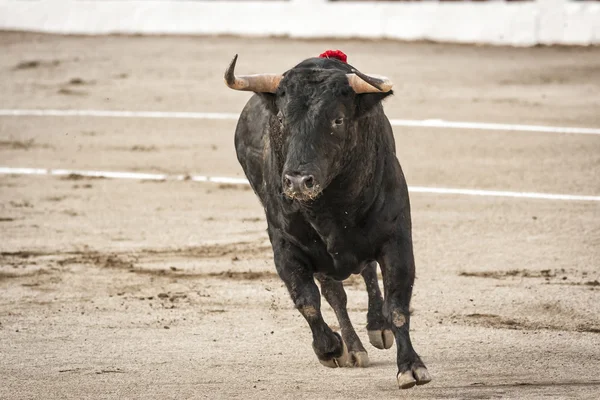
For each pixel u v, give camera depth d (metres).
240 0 77.50
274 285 28.73
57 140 49.25
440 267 30.17
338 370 21.16
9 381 20.38
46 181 42.56
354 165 17.86
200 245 33.25
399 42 72.12
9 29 78.69
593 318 24.98
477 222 35.28
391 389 19.25
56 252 32.72
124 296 27.89
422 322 24.91
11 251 32.88
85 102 56.75
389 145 19.00
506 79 59.69
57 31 78.31
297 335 24.09
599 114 51.22
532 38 70.75
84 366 21.56
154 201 39.16
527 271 29.59
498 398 18.05
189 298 27.58
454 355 21.94
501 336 23.50
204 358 22.17
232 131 50.38
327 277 20.38
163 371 21.08
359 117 17.69
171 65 65.31
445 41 72.62
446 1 74.69
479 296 27.16
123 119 52.97
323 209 18.28
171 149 47.25
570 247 32.12
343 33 75.12
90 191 40.94
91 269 30.72
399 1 75.19
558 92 56.22
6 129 51.47
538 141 46.56
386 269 18.61
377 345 21.69
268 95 18.31
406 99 55.06
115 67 65.12
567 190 39.47
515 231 34.09
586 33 70.06
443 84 58.50
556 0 70.69
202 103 55.94
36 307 26.94
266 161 19.78
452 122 50.25
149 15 78.19
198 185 41.41
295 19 76.06
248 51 69.00
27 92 59.19
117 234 34.81
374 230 18.55
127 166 44.66
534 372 20.28
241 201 39.00
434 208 37.25
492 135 47.72
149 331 24.59
